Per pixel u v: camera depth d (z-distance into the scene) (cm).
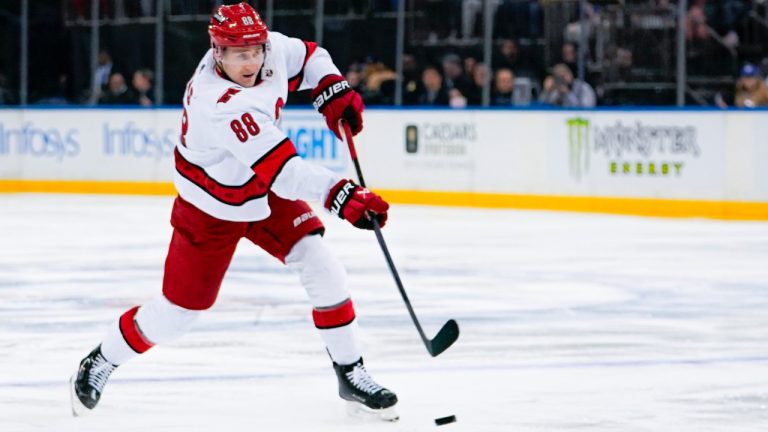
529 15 3281
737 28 3144
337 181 886
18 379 1177
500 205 3206
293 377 1188
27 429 968
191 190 926
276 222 975
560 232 2612
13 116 3753
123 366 1239
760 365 1255
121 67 3725
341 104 988
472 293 1777
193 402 1072
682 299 1727
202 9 3606
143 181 3625
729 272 2005
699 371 1222
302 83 1001
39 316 1572
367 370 1226
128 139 3638
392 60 3425
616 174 3047
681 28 3127
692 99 3189
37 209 3144
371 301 1695
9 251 2267
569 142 3109
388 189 3362
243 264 2086
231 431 966
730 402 1073
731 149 2905
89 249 2302
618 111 3036
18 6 3803
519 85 3294
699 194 2947
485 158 3219
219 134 876
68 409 1043
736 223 2817
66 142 3712
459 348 1353
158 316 968
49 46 3788
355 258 2172
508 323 1520
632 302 1695
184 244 943
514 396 1098
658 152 2989
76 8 3750
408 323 1520
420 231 2631
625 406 1055
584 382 1164
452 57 3341
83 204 3303
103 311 1611
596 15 3212
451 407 1052
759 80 3027
